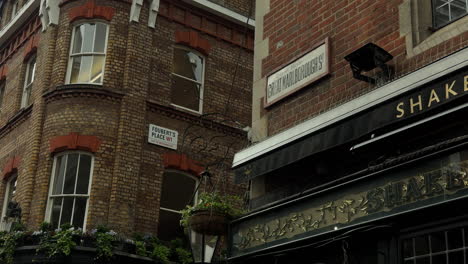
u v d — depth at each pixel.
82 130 16.23
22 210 15.98
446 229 6.45
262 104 9.77
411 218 6.72
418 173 6.55
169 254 15.73
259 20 10.47
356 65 7.90
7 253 14.83
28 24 19.77
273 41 10.00
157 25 18.33
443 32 7.53
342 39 8.73
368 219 6.95
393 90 6.86
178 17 18.97
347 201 7.25
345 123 7.34
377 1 8.40
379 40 8.20
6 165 18.05
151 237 15.86
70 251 14.33
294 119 9.07
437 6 7.91
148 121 17.17
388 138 7.03
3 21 22.00
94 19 17.55
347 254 7.45
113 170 16.09
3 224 17.48
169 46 18.42
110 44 17.19
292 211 7.95
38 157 16.48
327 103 8.59
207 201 9.04
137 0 17.62
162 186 16.98
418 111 6.58
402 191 6.67
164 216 16.78
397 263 6.80
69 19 17.62
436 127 6.94
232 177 18.02
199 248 9.20
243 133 18.86
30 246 14.66
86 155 16.17
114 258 14.70
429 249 6.59
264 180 9.26
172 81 18.22
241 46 19.78
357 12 8.64
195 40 19.00
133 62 17.20
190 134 17.88
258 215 8.44
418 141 7.22
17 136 18.17
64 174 16.06
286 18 9.88
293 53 9.53
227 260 8.71
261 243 8.27
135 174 16.28
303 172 8.68
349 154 8.08
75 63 17.33
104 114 16.48
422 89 6.61
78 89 16.52
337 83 8.55
